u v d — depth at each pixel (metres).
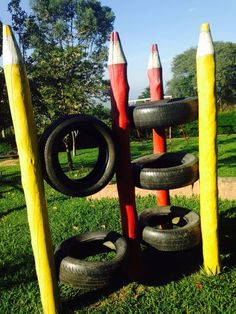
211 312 3.72
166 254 5.14
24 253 5.40
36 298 4.21
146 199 7.77
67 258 4.02
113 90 4.14
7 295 4.30
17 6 13.35
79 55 12.65
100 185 4.09
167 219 5.40
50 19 41.06
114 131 4.23
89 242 4.59
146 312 3.83
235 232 5.67
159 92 5.55
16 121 3.50
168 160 4.99
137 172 4.38
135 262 4.46
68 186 3.91
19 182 11.52
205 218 4.32
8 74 3.39
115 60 4.05
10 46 3.36
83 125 3.92
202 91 4.06
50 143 3.74
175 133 25.92
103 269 3.83
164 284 4.36
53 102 12.23
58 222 6.69
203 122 4.13
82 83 13.17
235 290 4.04
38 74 12.43
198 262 4.82
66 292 4.36
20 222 7.11
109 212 7.07
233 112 28.61
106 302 4.12
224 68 62.69
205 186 4.26
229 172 10.00
